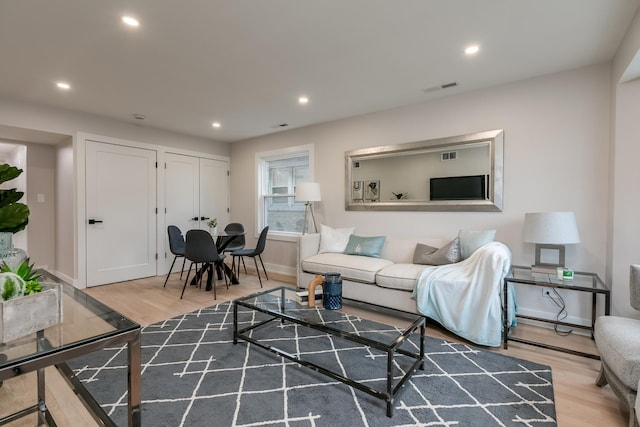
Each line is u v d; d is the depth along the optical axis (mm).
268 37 2248
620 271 2350
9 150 5121
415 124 3641
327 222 4461
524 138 2969
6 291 1113
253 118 4227
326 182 4449
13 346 1070
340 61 2615
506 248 2746
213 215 5523
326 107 3781
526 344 2439
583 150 2705
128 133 4414
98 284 4148
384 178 3891
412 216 3686
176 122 4406
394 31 2172
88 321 1265
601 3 1855
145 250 4629
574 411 1644
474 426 1531
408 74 2859
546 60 2586
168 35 2215
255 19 2031
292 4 1880
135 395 1152
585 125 2693
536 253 2738
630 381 1406
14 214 1664
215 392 1797
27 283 1225
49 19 2010
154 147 4707
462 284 2512
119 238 4344
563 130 2789
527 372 2031
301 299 2465
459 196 3334
